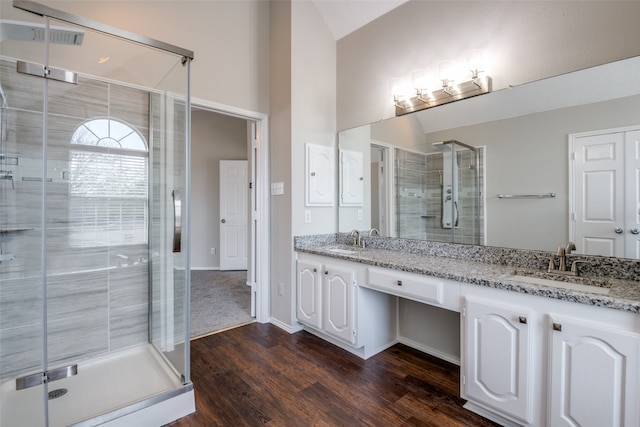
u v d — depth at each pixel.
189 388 1.76
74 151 2.08
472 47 2.20
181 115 2.04
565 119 1.82
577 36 1.78
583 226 1.77
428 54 2.45
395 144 2.68
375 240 2.84
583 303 1.32
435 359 2.37
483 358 1.63
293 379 2.08
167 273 2.13
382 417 1.71
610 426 1.25
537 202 1.93
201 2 2.64
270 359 2.35
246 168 5.51
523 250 1.98
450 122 2.33
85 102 2.09
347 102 3.07
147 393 1.76
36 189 1.95
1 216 1.85
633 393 1.20
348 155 3.06
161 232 2.23
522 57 1.98
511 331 1.53
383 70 2.77
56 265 2.05
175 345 1.99
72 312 2.10
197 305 3.58
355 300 2.32
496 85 2.10
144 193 2.36
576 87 1.79
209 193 5.59
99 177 2.19
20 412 1.63
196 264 5.58
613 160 1.67
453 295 1.79
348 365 2.27
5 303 1.87
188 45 2.56
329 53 3.11
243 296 3.93
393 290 2.07
